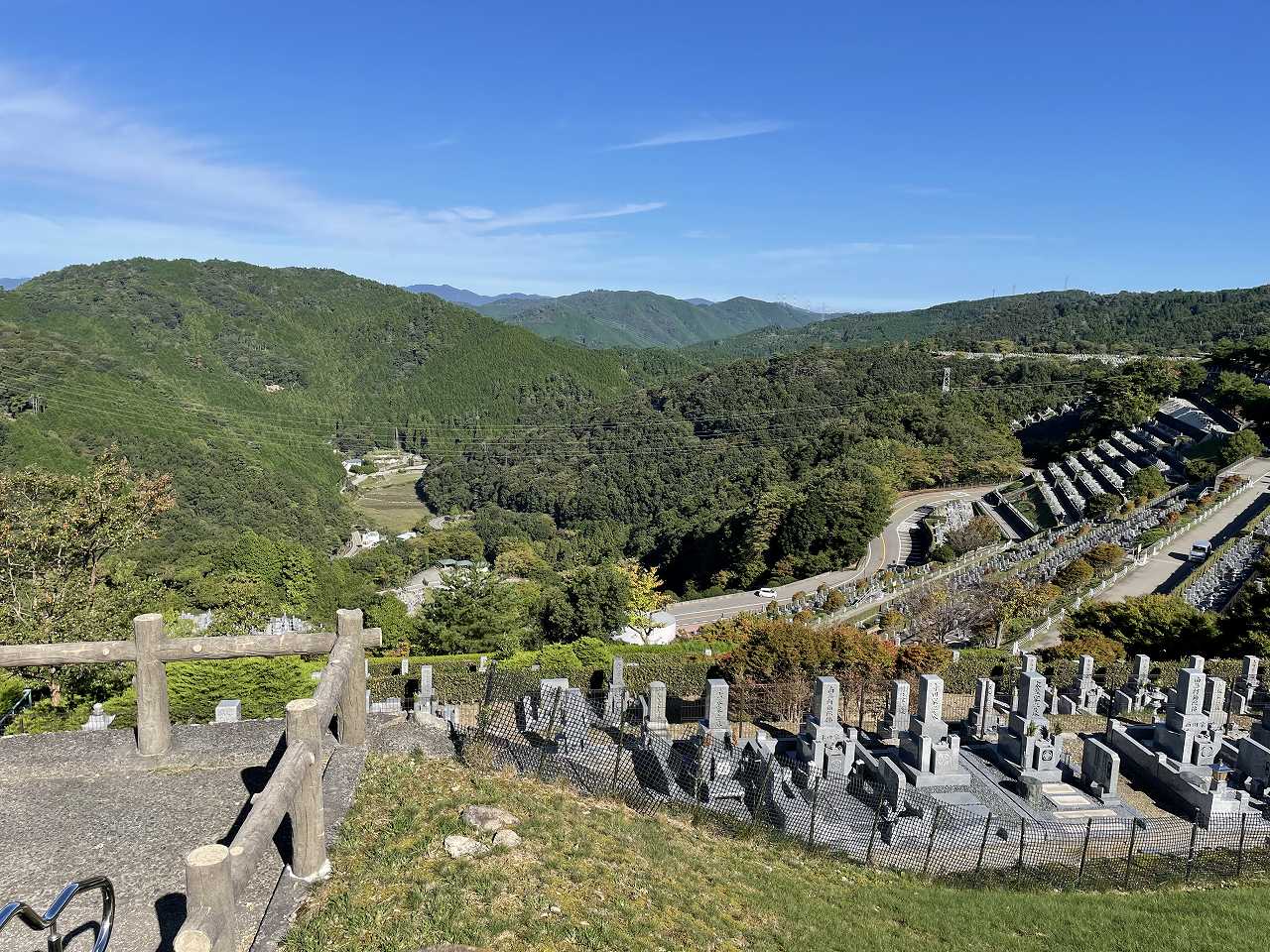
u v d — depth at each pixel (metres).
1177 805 18.56
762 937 9.08
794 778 17.67
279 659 20.06
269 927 6.77
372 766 10.31
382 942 6.73
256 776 9.51
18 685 18.77
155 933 6.76
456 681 25.14
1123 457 74.31
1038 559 50.09
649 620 40.81
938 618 36.44
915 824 15.59
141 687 9.66
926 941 10.54
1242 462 61.44
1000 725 22.05
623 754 15.40
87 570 25.47
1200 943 11.25
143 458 83.69
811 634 26.67
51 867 7.70
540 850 9.06
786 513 65.44
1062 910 12.34
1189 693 19.80
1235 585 35.66
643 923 8.23
